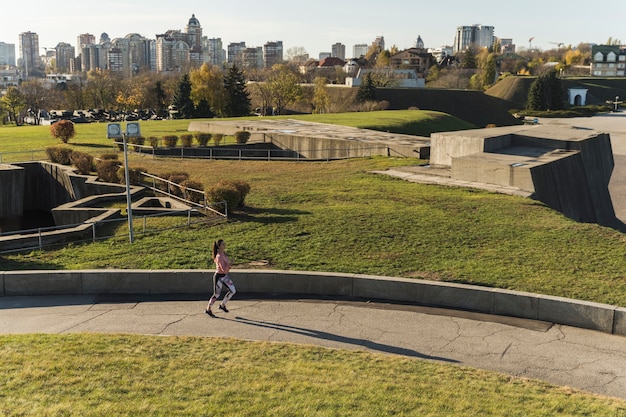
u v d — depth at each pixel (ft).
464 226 62.69
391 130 179.52
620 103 484.74
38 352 32.19
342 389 28.48
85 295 46.57
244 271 47.21
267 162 116.57
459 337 38.45
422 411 26.45
